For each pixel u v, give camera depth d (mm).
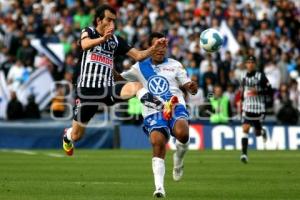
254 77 54000
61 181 36656
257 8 89375
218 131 68188
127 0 85312
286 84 73938
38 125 67438
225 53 73938
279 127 68875
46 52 74312
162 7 85688
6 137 67312
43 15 82062
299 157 55438
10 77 70625
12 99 68188
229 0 89188
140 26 78438
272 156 56688
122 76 32969
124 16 83500
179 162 33375
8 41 77000
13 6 83875
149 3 86500
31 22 79188
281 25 85188
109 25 31734
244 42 79500
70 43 75562
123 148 67375
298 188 33719
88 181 36750
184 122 31422
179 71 32406
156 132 30188
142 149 66062
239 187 34156
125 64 68250
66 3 86250
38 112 68875
